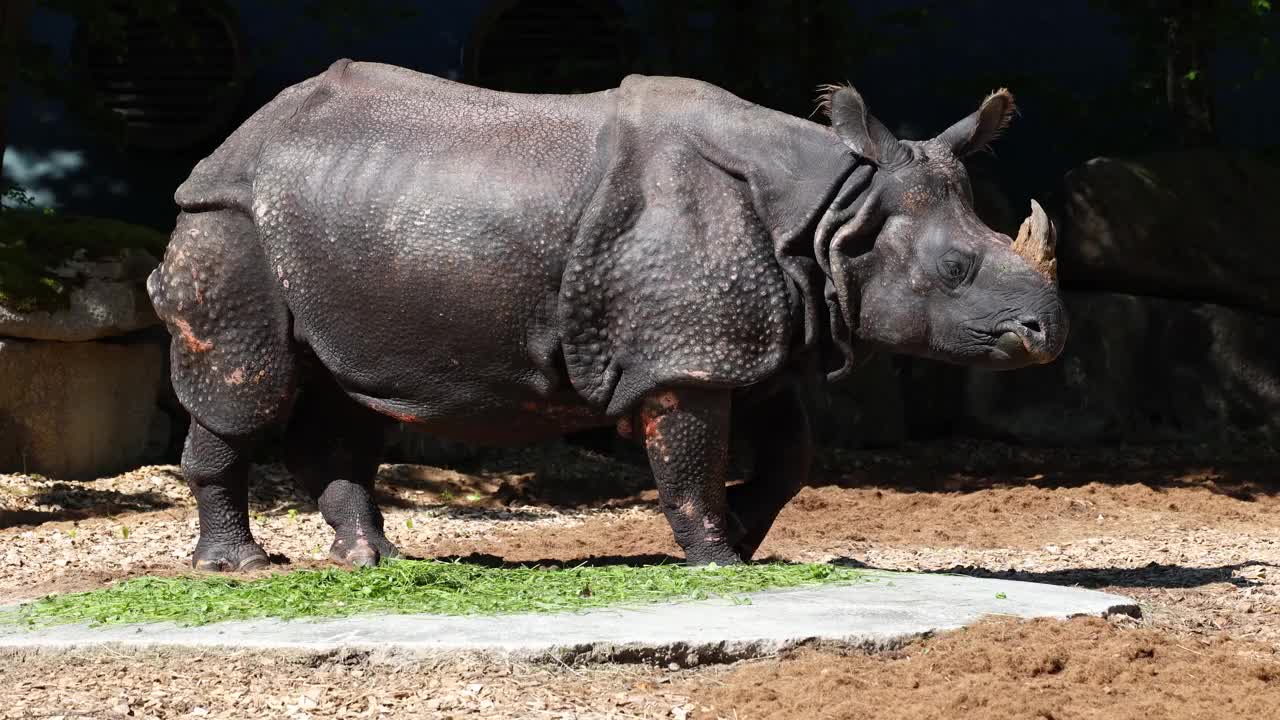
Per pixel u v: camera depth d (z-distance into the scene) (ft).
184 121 233.35
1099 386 234.38
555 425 109.40
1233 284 236.02
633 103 107.55
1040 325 100.17
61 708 75.56
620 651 80.84
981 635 85.76
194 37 222.07
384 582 97.35
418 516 167.22
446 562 110.01
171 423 202.08
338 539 116.88
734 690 76.95
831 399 228.84
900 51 247.29
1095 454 224.74
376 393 109.60
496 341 105.60
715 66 235.40
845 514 168.76
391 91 112.37
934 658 82.02
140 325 183.32
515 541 148.87
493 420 108.99
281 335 111.55
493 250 104.37
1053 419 233.96
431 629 84.02
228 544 115.44
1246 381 234.17
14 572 125.59
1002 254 101.96
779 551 142.82
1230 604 111.04
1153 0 245.24
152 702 76.28
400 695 76.59
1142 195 236.22
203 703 76.13
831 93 104.42
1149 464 215.92
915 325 103.45
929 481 201.46
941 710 73.77
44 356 174.40
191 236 112.57
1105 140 255.29
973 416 238.68
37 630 87.76
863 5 245.04
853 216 103.60
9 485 167.22
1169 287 238.48
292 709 74.90
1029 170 251.60
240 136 114.32
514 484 186.60
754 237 103.50
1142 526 162.50
